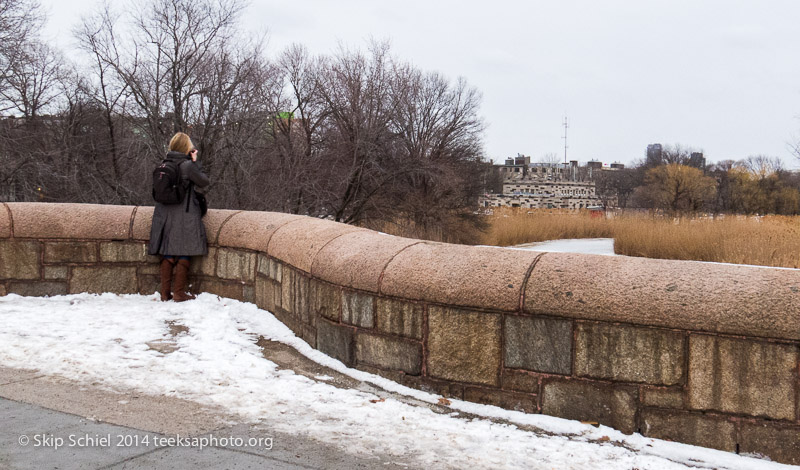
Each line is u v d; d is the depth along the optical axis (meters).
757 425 3.46
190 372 4.62
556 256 4.17
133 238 7.27
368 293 4.71
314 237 5.56
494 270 4.19
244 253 6.83
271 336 5.74
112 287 7.26
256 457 3.30
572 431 3.79
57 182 26.69
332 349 5.04
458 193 31.52
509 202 157.25
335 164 28.31
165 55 24.62
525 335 4.03
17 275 7.02
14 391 4.17
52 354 4.92
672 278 3.71
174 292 7.03
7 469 3.08
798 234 19.25
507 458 3.37
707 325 3.52
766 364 3.43
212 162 25.25
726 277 3.61
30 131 26.83
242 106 25.42
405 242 4.88
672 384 3.64
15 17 25.88
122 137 25.59
